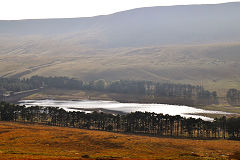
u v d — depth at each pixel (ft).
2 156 252.42
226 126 570.46
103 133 515.09
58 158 255.70
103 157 277.23
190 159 285.02
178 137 566.36
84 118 650.02
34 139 403.13
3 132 455.22
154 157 292.40
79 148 357.20
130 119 631.97
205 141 456.04
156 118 645.92
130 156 294.66
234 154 333.21
